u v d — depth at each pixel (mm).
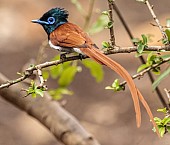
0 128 13641
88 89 15023
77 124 6676
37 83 6910
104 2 18547
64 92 7449
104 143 12914
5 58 16156
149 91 14328
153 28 16453
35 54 16250
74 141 6539
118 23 17203
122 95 14719
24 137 13336
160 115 13422
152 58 5945
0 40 16953
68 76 7695
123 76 5414
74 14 17938
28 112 6805
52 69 7449
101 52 5750
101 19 7172
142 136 13062
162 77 5707
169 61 5918
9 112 14297
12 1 18828
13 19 17812
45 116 6715
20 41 16984
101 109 14125
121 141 12969
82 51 5906
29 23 17688
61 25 6480
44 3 18891
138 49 5473
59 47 6184
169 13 17859
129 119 13797
